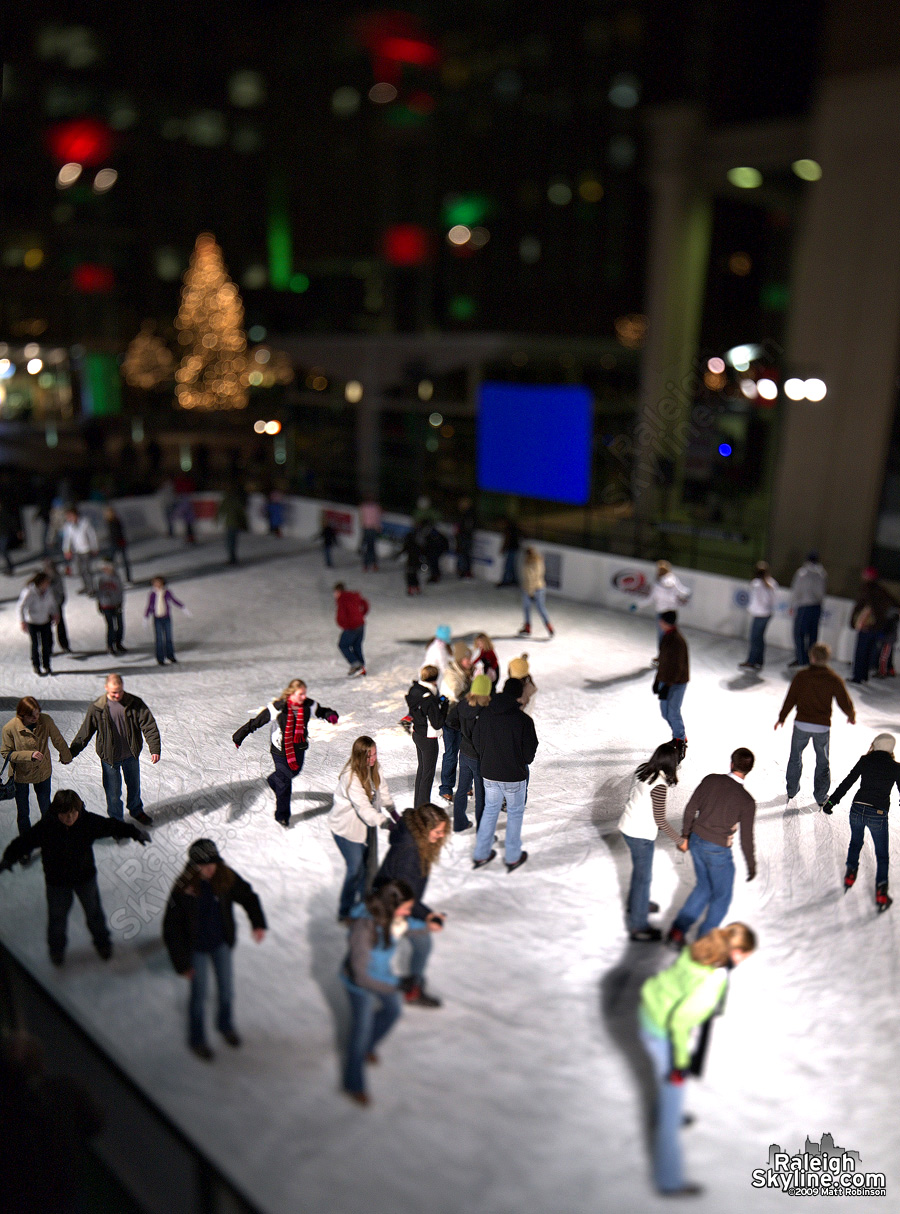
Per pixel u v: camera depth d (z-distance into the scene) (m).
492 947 6.74
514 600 17.39
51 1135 4.68
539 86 31.05
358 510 21.67
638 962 6.60
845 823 8.78
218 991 5.64
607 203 31.33
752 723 11.40
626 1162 4.86
